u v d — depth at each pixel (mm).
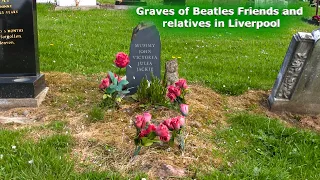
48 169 2131
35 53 3094
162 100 2850
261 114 3102
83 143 2410
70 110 2881
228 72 4301
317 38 2859
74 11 8547
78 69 4000
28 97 2996
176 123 2203
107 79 2801
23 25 3031
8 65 3086
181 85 2787
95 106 2895
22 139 2447
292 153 2490
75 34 5906
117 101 2867
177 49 5395
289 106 3164
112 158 2277
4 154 2277
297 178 2279
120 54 2838
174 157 2285
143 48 3045
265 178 2197
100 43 5383
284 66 3066
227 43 6090
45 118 2766
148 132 2195
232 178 2152
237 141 2582
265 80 4062
